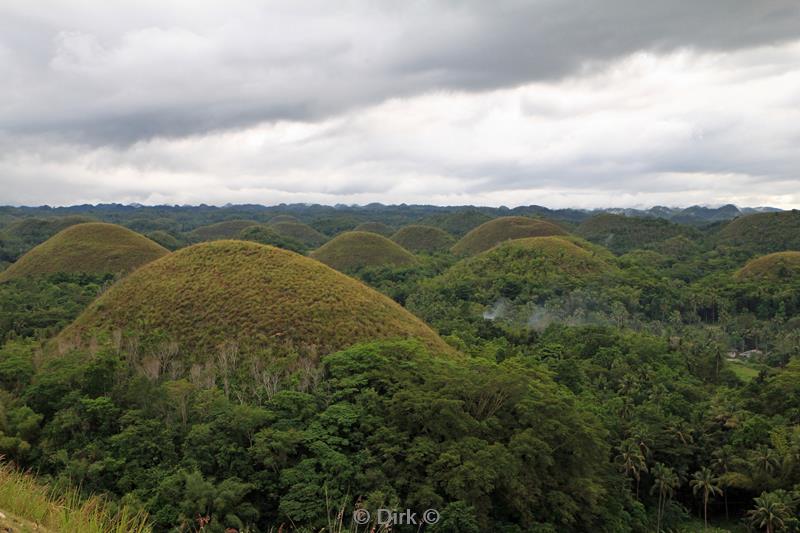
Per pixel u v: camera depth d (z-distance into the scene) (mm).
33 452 23906
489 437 24297
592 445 25891
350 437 23594
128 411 25156
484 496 22031
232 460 22688
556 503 23547
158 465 22562
